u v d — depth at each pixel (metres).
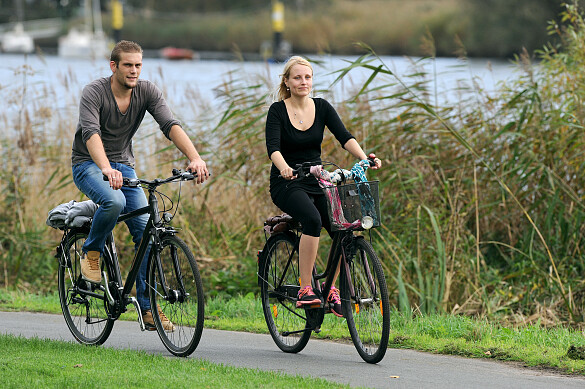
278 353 22.55
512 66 36.25
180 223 37.09
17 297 32.47
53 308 29.70
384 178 33.84
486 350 22.42
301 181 21.52
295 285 22.25
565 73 34.97
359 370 20.36
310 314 21.83
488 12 165.62
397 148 34.56
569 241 32.91
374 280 20.66
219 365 19.77
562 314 30.02
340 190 20.36
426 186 33.72
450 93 36.41
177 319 21.23
